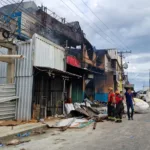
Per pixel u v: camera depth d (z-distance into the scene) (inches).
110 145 278.8
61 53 648.4
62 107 606.9
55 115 564.7
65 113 612.1
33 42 499.5
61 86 610.9
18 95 495.8
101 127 430.9
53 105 573.0
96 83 1330.0
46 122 470.0
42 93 524.7
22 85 495.2
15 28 647.8
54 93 579.2
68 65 733.3
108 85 1461.6
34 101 499.2
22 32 721.6
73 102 774.5
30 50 498.6
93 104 931.3
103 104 1069.8
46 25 917.2
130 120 539.2
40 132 375.6
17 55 466.6
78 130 398.0
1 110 460.8
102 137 331.6
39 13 898.7
